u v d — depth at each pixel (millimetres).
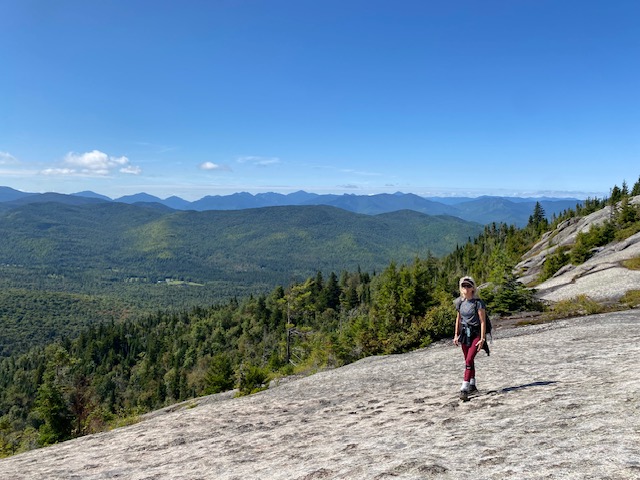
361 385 15508
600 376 9453
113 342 192750
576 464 4648
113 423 38688
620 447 4867
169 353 168500
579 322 25359
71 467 10180
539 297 46781
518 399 8688
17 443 40438
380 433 8258
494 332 28203
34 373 156125
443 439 6852
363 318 52875
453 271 135000
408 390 12883
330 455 7301
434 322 34594
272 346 138375
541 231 135625
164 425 14141
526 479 4512
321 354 46031
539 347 16453
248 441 9984
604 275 46094
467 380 9508
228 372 54969
